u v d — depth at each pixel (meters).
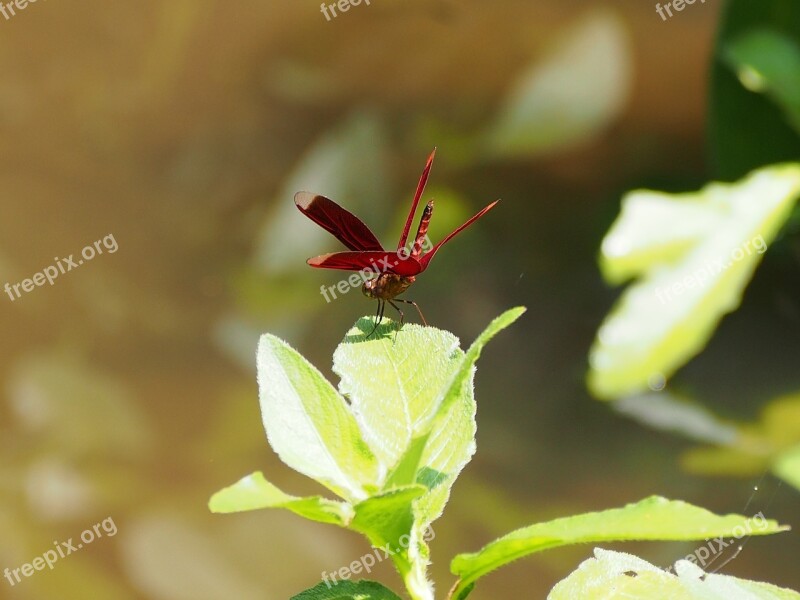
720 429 1.24
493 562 0.70
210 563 1.24
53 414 1.44
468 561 0.70
